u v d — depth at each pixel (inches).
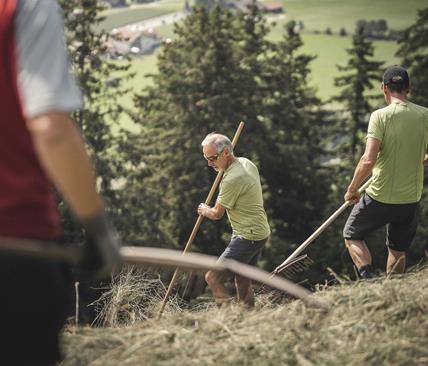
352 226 724.0
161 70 4520.2
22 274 260.2
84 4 4229.8
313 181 4419.3
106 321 657.0
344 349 425.7
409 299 487.5
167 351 422.6
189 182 4200.3
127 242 3937.0
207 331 447.5
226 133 4303.6
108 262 256.4
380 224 715.4
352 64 4837.6
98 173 3964.1
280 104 4665.4
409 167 698.2
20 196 258.8
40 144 239.6
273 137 4468.5
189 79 4394.7
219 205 770.2
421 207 3695.9
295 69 4901.6
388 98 705.0
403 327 452.8
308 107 4911.4
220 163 771.4
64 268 279.3
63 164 239.5
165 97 4441.4
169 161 4261.8
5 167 257.6
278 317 463.2
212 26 4520.2
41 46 249.1
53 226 270.4
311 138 4808.1
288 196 4426.7
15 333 268.8
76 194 243.3
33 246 256.8
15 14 252.1
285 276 785.6
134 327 470.3
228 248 772.6
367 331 447.5
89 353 428.5
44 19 252.4
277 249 3754.9
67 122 242.7
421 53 4414.4
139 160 4185.5
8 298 261.7
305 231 4416.8
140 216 4023.1
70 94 246.1
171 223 4190.5
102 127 4185.5
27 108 242.2
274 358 414.3
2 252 255.6
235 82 4411.9
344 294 499.8
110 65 4281.5
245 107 4411.9
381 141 691.4
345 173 4480.8
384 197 703.1
